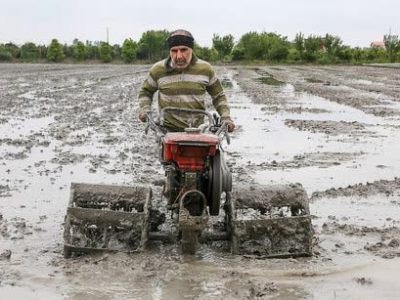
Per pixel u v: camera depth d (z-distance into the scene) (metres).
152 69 4.13
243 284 3.46
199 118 4.12
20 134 8.75
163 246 4.03
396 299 3.32
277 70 36.50
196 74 4.07
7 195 5.28
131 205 4.01
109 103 13.88
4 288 3.37
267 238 3.93
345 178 6.20
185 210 3.57
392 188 5.74
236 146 8.01
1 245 4.03
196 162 3.71
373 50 52.38
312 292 3.38
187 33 3.99
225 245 4.08
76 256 3.85
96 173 6.21
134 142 8.19
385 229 4.48
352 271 3.69
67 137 8.55
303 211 4.03
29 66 41.19
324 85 21.45
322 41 51.72
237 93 17.42
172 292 3.33
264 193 3.97
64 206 4.98
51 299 3.24
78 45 54.44
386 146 8.12
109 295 3.29
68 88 18.72
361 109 13.03
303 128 9.80
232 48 54.41
